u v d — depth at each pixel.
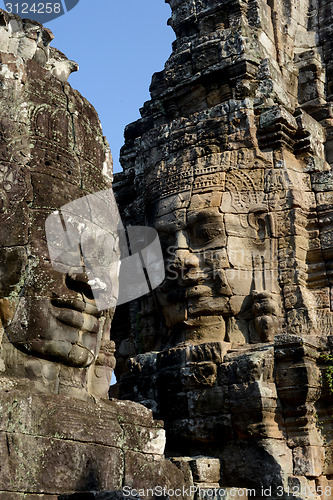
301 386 10.39
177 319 11.77
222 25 13.20
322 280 11.63
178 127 12.81
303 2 14.66
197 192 12.05
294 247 11.59
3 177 7.25
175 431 10.91
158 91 13.59
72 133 7.92
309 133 12.41
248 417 10.38
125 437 7.61
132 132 14.20
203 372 10.89
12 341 7.04
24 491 6.43
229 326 11.48
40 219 7.34
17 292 7.12
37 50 8.00
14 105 7.49
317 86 13.59
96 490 7.00
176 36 13.96
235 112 12.27
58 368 7.31
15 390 6.63
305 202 11.96
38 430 6.71
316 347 10.75
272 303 11.33
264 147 12.11
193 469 9.86
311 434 10.38
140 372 11.62
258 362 10.52
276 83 12.73
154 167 12.88
